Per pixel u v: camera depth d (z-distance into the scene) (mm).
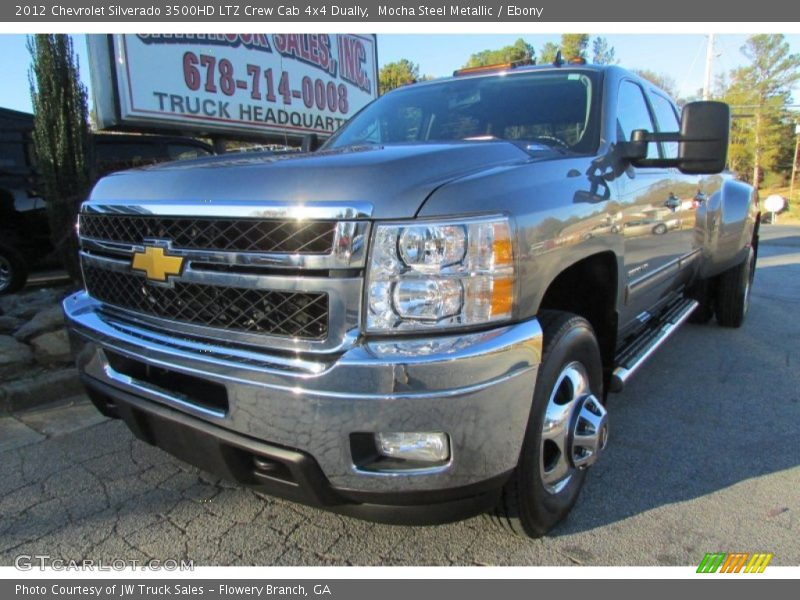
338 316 1891
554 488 2516
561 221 2252
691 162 2797
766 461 3217
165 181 2299
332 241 1870
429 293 1869
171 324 2275
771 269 10766
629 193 2947
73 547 2492
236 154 2846
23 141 7234
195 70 7258
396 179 1930
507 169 2215
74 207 5613
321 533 2580
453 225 1874
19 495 2873
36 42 5383
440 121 3391
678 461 3213
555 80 3340
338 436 1882
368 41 10703
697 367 4820
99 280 2645
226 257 2043
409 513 2020
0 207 7066
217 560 2412
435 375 1827
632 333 3791
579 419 2527
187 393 2234
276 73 8422
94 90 6488
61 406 3932
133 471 3102
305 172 2020
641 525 2627
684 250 4090
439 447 1915
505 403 1956
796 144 50719
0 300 5871
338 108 9852
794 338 5703
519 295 2006
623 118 3297
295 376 1891
